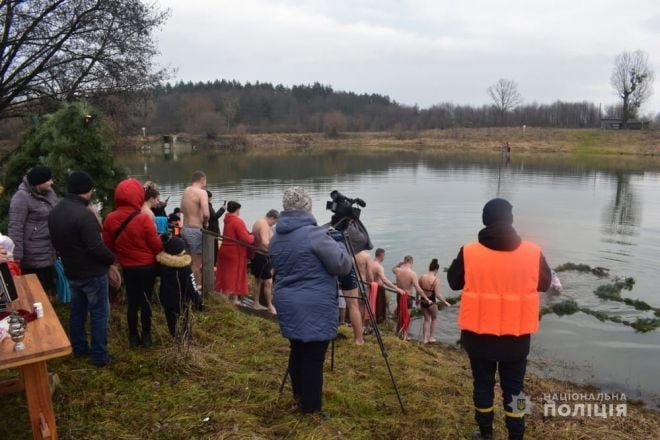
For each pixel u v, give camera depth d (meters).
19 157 6.08
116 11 10.70
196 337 5.55
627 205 27.48
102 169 6.16
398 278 10.30
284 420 3.89
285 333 3.72
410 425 4.05
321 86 135.00
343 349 5.95
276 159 58.84
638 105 82.69
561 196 30.56
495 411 4.63
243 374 4.62
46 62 10.70
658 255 17.50
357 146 86.06
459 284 3.72
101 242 4.34
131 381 4.41
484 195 30.75
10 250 4.25
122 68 11.10
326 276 3.69
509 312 3.52
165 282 5.13
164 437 3.63
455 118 105.19
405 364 5.72
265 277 8.02
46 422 3.18
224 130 92.38
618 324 10.88
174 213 8.67
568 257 17.34
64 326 5.28
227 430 3.71
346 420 3.98
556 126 92.81
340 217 4.35
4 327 3.13
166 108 94.69
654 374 8.28
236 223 7.73
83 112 6.11
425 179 38.91
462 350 9.27
